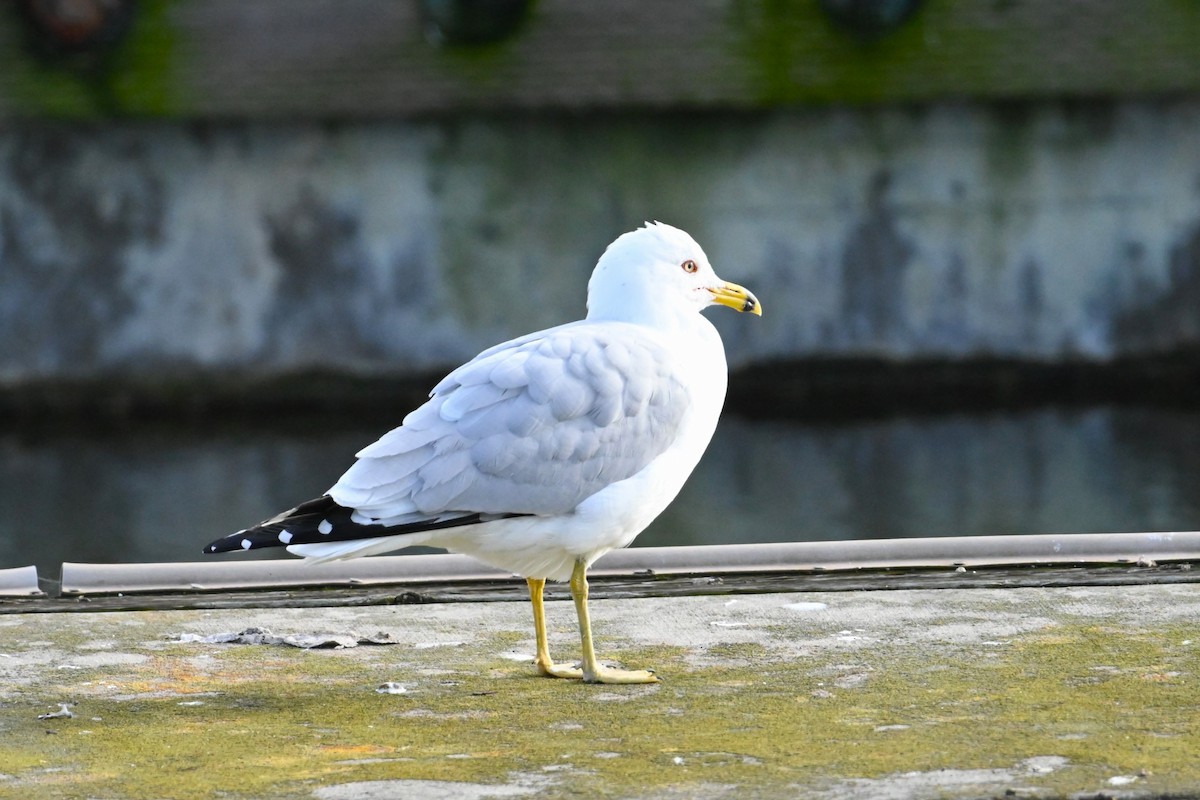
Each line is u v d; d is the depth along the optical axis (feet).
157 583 17.83
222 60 71.46
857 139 72.43
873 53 71.26
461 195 72.84
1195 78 70.54
